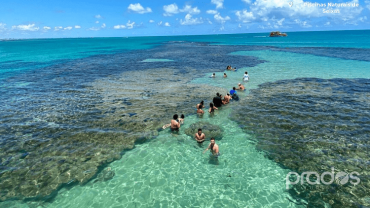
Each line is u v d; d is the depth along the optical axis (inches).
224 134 466.3
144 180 332.5
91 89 832.3
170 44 4148.6
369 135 434.6
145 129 493.4
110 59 1806.1
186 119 546.9
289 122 509.0
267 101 660.1
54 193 306.3
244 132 471.8
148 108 621.6
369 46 2365.9
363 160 358.0
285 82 883.4
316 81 880.9
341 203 278.2
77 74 1139.3
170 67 1332.4
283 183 318.7
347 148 393.4
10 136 459.5
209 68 1270.9
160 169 358.3
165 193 306.3
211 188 314.7
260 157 383.2
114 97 725.3
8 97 730.2
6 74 1154.7
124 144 431.8
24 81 978.1
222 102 649.0
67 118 553.0
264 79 951.6
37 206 284.7
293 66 1251.8
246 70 1175.0
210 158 385.4
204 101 679.7
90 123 523.2
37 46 4082.2
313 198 288.8
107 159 384.5
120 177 339.0
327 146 402.9
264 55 1841.8
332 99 657.0
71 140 444.8
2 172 346.0
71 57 2007.9
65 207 283.0
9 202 290.5
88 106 639.8
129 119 544.4
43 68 1348.4
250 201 288.7
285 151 395.2
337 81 870.4
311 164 356.8
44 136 460.1
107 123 522.9
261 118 538.3
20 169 354.3
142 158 387.5
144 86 874.1
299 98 677.3
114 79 1010.7
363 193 291.0
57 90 820.0
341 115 535.5
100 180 332.5
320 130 464.1
